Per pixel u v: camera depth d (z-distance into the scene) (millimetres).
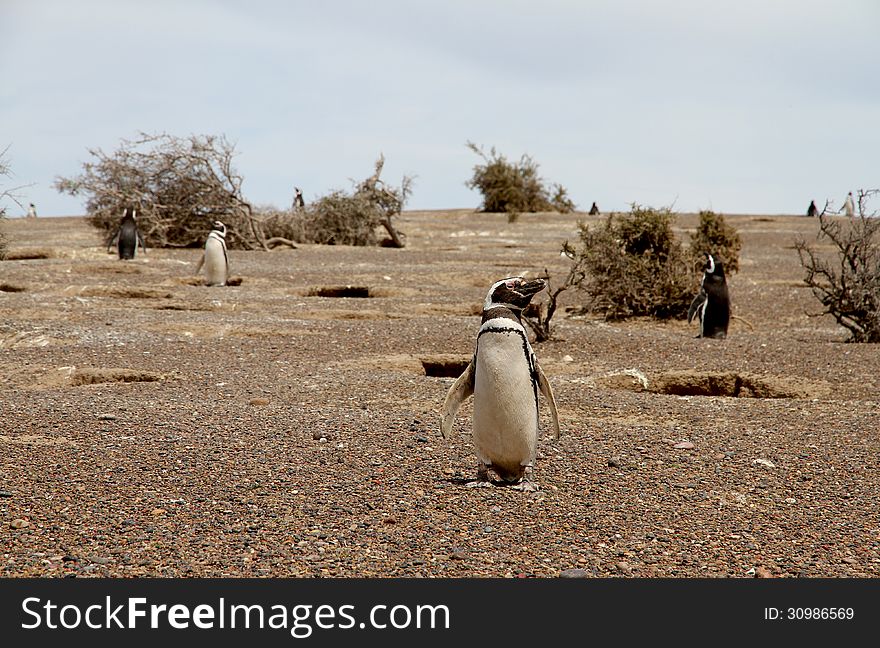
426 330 18109
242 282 27031
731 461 9109
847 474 8742
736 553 6656
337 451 9039
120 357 14922
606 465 8867
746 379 13820
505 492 7953
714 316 18312
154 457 8609
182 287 24500
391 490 7848
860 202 19234
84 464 8344
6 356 14891
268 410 10875
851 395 12945
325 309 21047
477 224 55594
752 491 8141
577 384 13438
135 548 6434
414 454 9094
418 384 13039
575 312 23188
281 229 42406
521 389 7902
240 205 38344
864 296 18594
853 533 7133
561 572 6191
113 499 7414
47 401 11266
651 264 22406
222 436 9469
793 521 7379
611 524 7188
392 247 43656
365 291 25453
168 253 35781
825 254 38031
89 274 28109
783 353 16062
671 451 9438
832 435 10297
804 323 21312
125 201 37469
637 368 14727
